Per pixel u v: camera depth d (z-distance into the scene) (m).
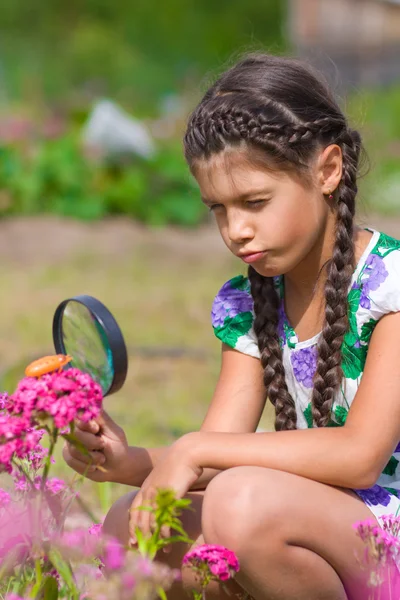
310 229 3.18
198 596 2.82
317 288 3.36
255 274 3.49
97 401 2.64
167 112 30.52
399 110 26.39
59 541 2.77
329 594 2.97
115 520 3.21
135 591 2.65
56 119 21.88
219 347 8.43
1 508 2.90
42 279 11.77
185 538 2.71
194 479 3.03
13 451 2.54
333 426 3.38
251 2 55.50
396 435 3.05
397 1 31.75
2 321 9.42
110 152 15.94
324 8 32.53
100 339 3.05
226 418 3.45
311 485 2.97
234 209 3.12
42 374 2.64
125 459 3.26
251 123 3.05
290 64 3.31
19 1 52.38
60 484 3.14
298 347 3.41
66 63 45.34
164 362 7.96
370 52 32.22
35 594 2.68
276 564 2.88
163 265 12.91
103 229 15.07
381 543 2.78
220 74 3.53
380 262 3.24
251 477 2.90
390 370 3.11
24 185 15.50
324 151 3.19
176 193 15.98
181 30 54.12
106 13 54.38
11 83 38.91
